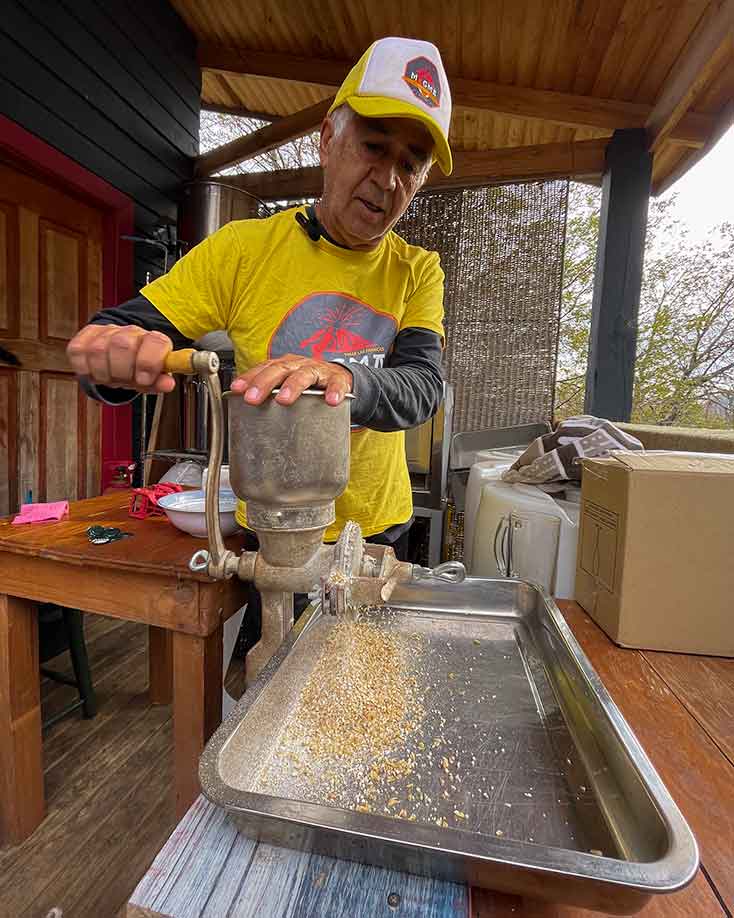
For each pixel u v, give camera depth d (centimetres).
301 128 289
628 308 278
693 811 52
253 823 41
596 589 100
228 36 297
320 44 284
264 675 59
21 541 105
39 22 201
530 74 264
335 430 53
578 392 570
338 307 101
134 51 255
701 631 88
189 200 283
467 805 50
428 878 40
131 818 136
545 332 323
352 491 107
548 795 52
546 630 81
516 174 303
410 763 56
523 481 149
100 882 118
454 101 277
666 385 541
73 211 235
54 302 229
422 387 88
